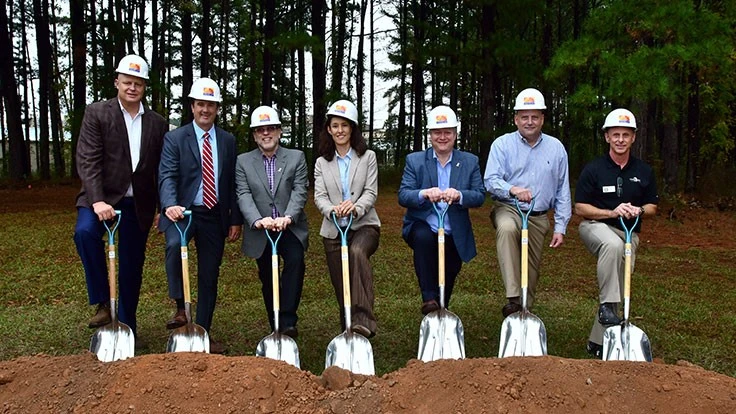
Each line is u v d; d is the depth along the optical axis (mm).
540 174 5168
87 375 3660
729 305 7004
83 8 19609
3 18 20641
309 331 5871
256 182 4980
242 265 8633
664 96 12195
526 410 3283
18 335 5551
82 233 4703
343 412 3359
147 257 8930
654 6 11977
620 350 4305
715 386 3537
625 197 4941
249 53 22500
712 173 19219
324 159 5043
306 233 5055
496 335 5777
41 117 23422
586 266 9203
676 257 10461
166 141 4914
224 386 3477
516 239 5027
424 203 4973
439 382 3484
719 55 12016
